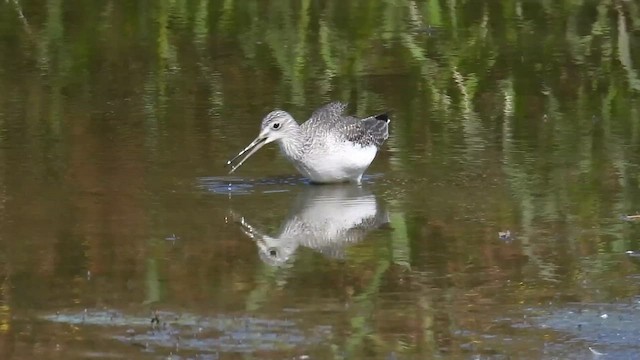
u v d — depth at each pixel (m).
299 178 19.67
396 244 16.12
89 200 17.86
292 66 25.61
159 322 13.36
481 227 16.78
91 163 19.67
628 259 15.32
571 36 27.78
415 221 17.06
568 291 14.16
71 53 26.59
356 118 19.73
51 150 20.31
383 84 24.50
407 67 25.61
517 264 15.20
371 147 19.34
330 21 28.62
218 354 12.47
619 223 16.84
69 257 15.47
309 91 24.05
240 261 15.39
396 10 29.41
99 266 15.16
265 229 16.75
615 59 26.09
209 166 19.67
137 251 15.73
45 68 25.56
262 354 12.46
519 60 26.11
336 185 19.27
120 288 14.42
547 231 16.56
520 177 19.19
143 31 28.12
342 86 24.31
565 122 22.30
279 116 19.44
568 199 18.00
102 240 16.14
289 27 28.20
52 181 18.77
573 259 15.35
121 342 12.80
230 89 24.16
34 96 23.56
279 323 13.30
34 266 15.14
